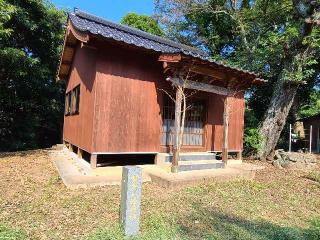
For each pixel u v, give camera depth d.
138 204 3.96
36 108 16.88
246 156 12.33
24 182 6.34
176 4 17.83
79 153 8.57
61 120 18.91
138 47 6.60
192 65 7.25
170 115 8.59
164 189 6.21
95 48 6.94
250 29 15.82
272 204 5.91
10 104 15.23
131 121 7.48
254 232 4.23
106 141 7.05
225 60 15.62
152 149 7.93
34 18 15.21
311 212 5.73
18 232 3.75
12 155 10.48
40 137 19.64
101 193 5.60
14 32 14.66
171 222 4.39
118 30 8.97
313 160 10.86
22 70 14.24
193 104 9.20
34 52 16.42
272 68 14.02
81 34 6.65
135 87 7.57
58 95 18.00
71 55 10.59
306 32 10.95
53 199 5.21
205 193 6.12
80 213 4.57
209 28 18.30
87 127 7.48
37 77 15.64
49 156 10.12
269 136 12.08
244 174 7.93
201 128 9.41
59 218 4.36
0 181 6.39
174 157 7.23
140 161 8.71
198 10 17.19
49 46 16.48
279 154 11.35
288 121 18.95
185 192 6.07
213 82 9.07
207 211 5.06
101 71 7.00
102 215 4.52
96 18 8.98
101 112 6.98
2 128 15.63
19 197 5.32
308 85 17.64
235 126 10.25
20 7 14.11
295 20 12.45
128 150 7.42
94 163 6.86
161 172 7.21
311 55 11.77
